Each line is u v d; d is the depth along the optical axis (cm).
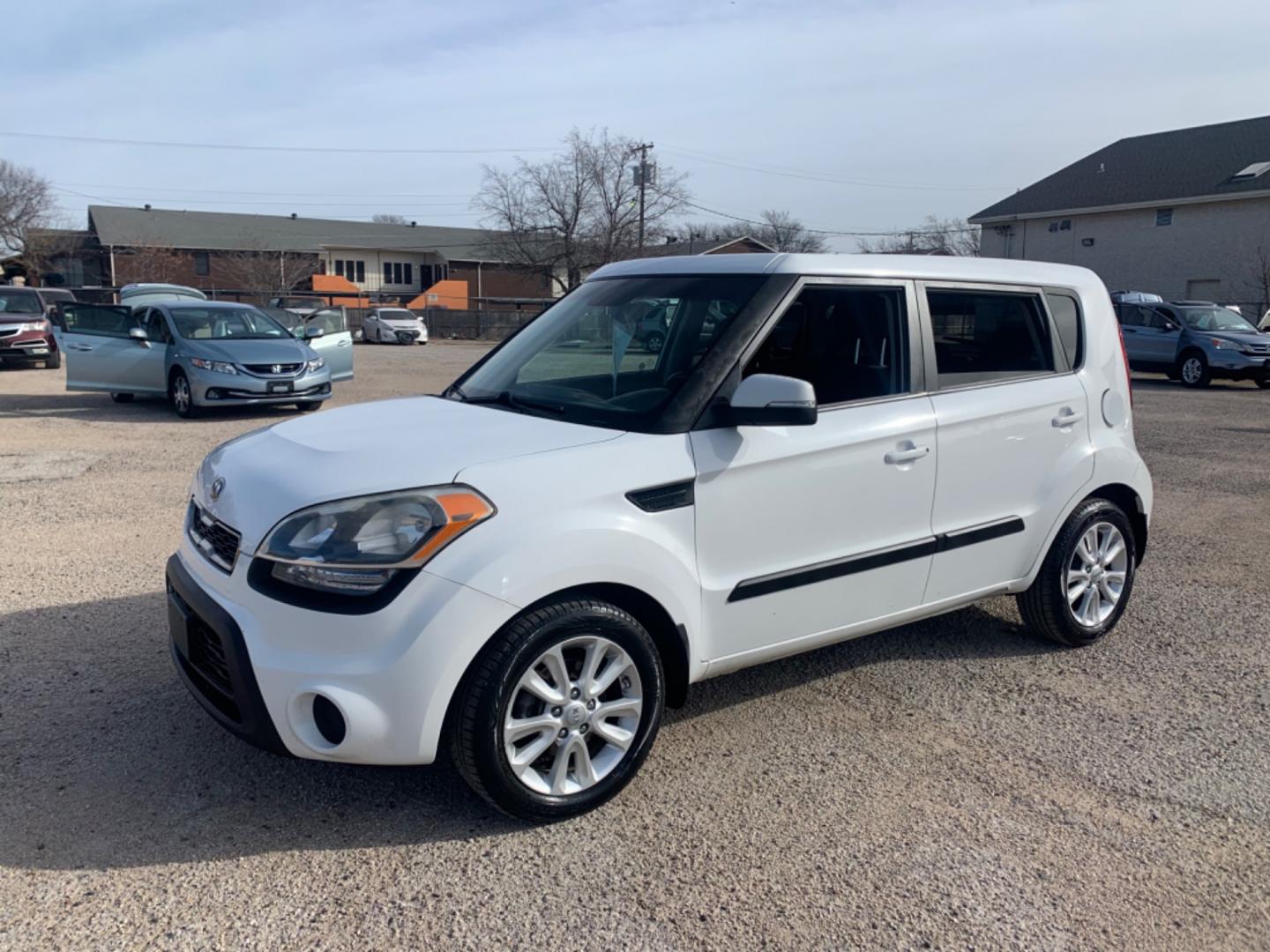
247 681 292
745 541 350
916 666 455
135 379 1322
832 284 379
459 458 312
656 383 363
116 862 294
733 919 272
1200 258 3897
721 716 400
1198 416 1409
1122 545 484
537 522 300
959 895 285
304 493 301
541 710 313
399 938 263
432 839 309
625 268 439
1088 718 402
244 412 1360
